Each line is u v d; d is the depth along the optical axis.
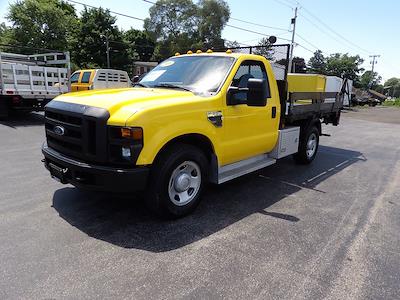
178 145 3.95
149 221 4.02
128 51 53.12
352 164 7.58
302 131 6.92
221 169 4.81
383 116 26.59
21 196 4.71
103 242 3.50
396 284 2.98
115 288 2.77
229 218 4.23
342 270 3.16
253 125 4.95
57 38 57.06
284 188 5.55
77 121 3.71
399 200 5.21
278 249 3.50
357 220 4.35
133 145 3.43
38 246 3.38
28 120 12.71
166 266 3.11
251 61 4.95
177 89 4.51
